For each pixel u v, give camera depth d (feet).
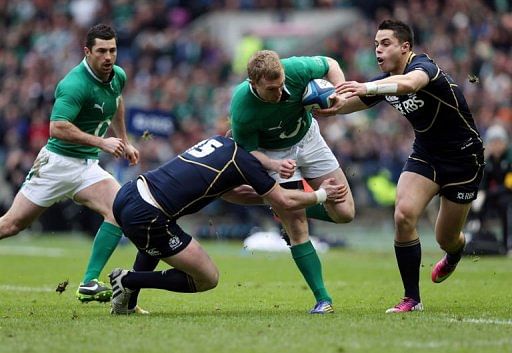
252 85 92.89
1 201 281.33
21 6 354.95
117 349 76.59
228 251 207.62
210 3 355.36
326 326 87.51
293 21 344.69
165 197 93.35
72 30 334.03
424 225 266.98
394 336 81.97
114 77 114.62
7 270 161.79
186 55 315.78
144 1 348.38
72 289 131.75
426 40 292.40
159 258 95.45
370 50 293.43
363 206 261.85
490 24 294.25
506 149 191.01
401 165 254.27
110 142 110.11
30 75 304.91
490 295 120.78
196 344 78.54
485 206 191.31
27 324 90.68
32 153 269.44
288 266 171.12
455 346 77.41
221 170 93.86
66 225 257.75
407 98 99.19
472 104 258.16
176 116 265.34
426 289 129.08
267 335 82.58
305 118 100.07
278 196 93.97
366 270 163.84
